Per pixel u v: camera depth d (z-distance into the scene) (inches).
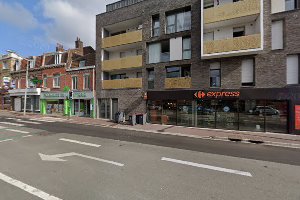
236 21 564.4
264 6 521.3
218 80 588.1
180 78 635.5
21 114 1017.5
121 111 736.3
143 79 719.1
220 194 171.3
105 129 560.4
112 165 245.6
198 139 428.1
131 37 747.4
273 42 517.3
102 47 825.5
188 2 639.1
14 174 214.1
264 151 327.0
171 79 650.2
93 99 853.8
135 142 385.7
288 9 509.0
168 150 324.8
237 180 202.7
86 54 1049.5
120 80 770.8
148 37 713.0
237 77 553.6
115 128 583.8
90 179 201.2
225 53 541.3
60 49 1095.6
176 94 632.4
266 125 514.9
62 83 990.4
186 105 626.2
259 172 226.4
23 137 428.8
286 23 499.8
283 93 490.0
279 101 502.3
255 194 172.1
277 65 506.9
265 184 193.3
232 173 222.4
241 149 339.3
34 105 1119.0
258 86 524.7
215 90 566.9
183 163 256.4
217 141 409.4
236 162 263.4
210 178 207.3
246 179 205.5
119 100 770.8
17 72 1230.3
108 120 770.2
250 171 229.1
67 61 989.8
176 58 653.9
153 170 229.6
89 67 880.9
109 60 802.8
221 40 550.0
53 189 177.9
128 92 748.0
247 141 411.8
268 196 168.6
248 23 569.0
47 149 324.2
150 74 719.1
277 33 514.3
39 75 1099.9
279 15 507.8
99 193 170.6
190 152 313.6
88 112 898.7
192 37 624.4
